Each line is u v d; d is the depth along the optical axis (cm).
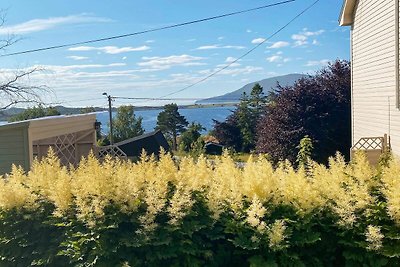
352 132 1367
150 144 1942
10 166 926
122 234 336
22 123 917
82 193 345
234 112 3394
